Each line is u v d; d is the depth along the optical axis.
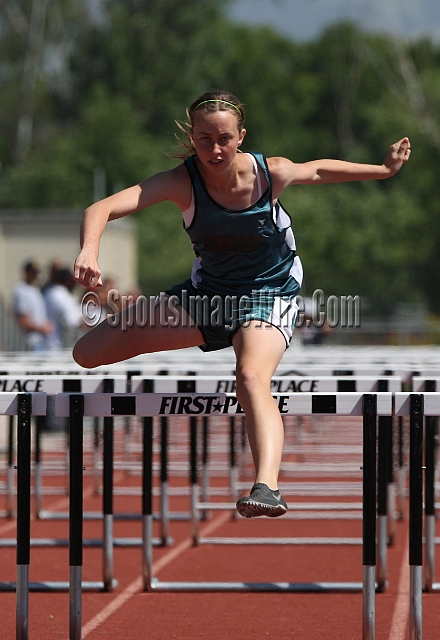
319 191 115.69
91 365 11.34
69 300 35.09
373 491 10.07
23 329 33.66
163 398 10.15
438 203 117.62
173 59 117.00
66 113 120.25
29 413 10.15
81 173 103.31
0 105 119.50
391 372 13.88
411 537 10.09
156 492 25.00
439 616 12.85
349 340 74.06
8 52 119.44
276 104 129.00
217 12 121.44
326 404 10.13
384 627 12.48
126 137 104.88
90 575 15.59
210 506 18.58
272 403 9.81
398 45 120.62
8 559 16.92
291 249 11.28
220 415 10.13
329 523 20.94
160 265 96.44
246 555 17.28
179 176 10.66
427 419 13.78
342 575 15.73
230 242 10.81
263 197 10.73
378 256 114.31
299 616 13.05
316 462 30.50
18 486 10.14
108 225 47.31
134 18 118.19
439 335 71.81
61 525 20.36
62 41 120.06
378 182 122.94
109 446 14.24
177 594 14.27
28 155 113.00
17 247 47.62
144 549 14.46
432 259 122.00
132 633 12.27
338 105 131.62
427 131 118.94
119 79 116.19
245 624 12.66
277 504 9.08
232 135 10.23
